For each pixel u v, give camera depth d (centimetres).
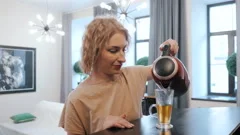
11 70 391
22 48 408
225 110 96
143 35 446
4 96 383
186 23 316
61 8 450
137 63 402
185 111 93
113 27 73
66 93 464
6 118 384
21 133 253
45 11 449
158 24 330
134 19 454
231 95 328
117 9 370
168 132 61
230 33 328
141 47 449
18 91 402
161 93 67
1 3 380
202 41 338
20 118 294
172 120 76
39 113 329
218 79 342
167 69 69
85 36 77
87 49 76
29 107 420
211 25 346
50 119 302
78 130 80
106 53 73
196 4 324
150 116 83
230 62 290
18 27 404
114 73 78
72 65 477
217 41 341
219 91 341
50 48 458
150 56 337
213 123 72
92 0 395
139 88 91
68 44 469
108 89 82
